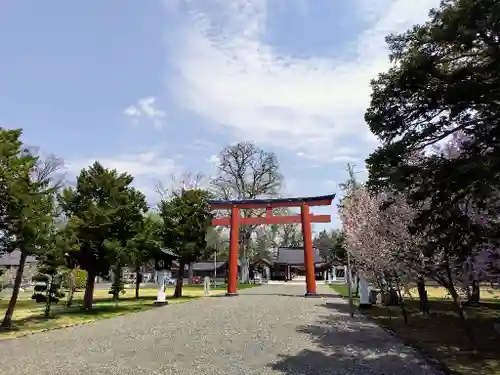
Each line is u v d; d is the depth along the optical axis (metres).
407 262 13.26
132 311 20.56
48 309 18.78
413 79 9.46
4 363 9.65
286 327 14.93
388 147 10.01
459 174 8.27
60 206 20.41
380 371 8.91
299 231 82.81
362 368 9.15
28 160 16.16
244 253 55.22
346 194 23.59
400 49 10.41
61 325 15.82
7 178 14.96
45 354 10.63
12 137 15.84
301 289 38.59
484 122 8.55
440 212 9.62
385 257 14.95
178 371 8.85
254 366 9.29
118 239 20.84
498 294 29.00
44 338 13.08
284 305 22.45
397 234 13.38
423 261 12.44
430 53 9.76
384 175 10.10
